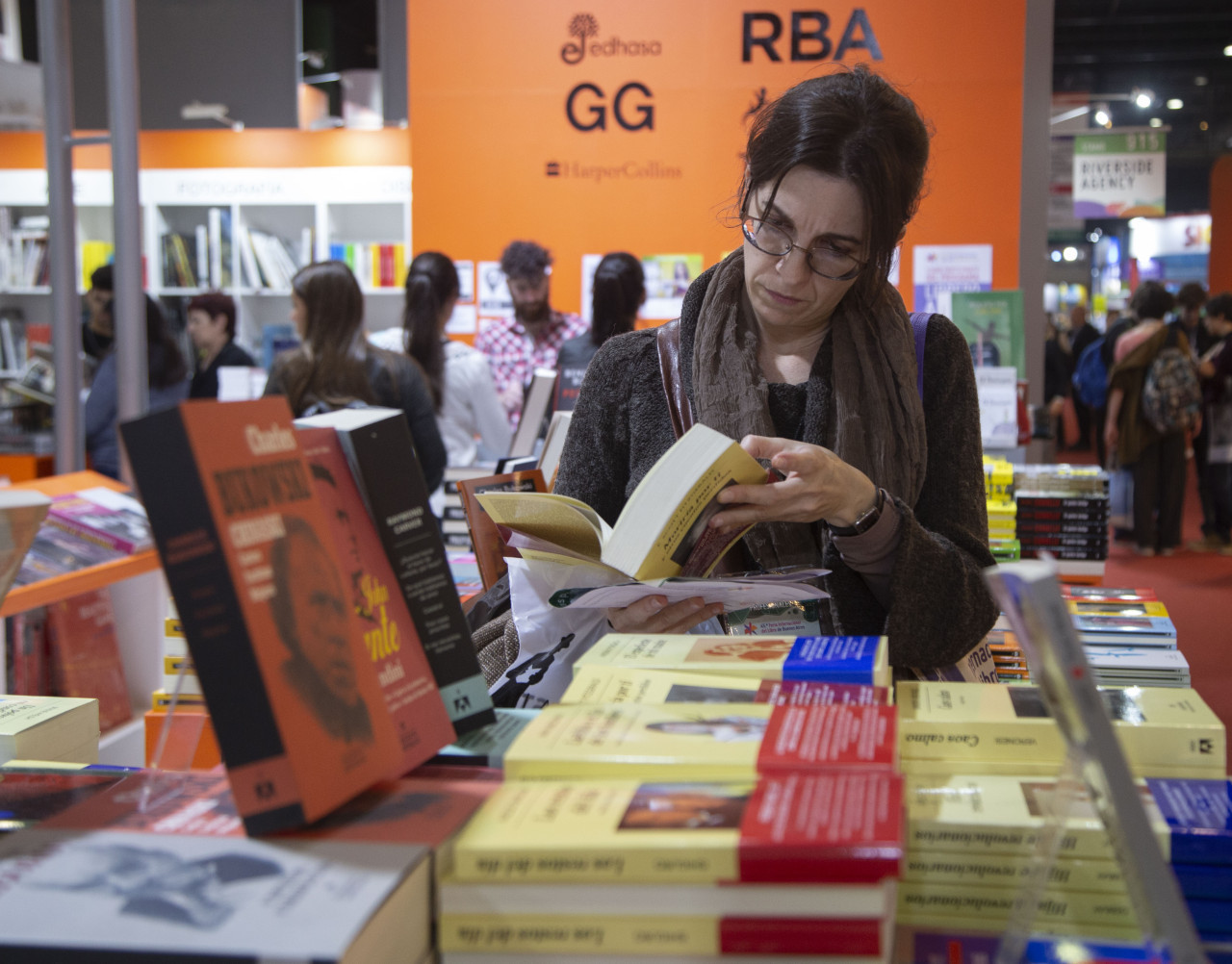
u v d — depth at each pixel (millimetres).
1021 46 5410
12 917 598
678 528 1103
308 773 682
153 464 661
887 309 1426
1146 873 571
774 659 990
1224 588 6484
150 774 865
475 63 5840
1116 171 12461
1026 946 723
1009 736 887
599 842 648
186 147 6969
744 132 5695
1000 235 5523
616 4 5707
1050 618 569
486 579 1515
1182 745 913
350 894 611
